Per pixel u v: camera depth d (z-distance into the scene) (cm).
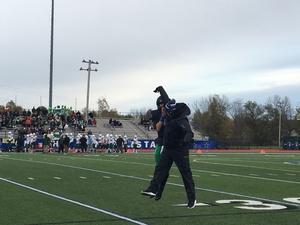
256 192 1113
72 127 4941
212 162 2520
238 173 1725
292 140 5919
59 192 1075
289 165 2336
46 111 4950
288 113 9312
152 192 776
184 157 768
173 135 765
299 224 709
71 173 1598
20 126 4653
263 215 786
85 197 995
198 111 8738
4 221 717
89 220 732
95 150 4062
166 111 766
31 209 832
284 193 1096
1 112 4853
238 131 9331
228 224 708
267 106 9156
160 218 756
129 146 4603
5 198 970
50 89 4656
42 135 4300
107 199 968
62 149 3681
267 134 9094
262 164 2403
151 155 3381
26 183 1263
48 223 705
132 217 763
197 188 1193
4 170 1712
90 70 5466
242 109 9488
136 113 8688
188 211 825
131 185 1238
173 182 1330
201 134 6084
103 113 9175
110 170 1762
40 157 2836
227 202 939
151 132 5344
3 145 4041
